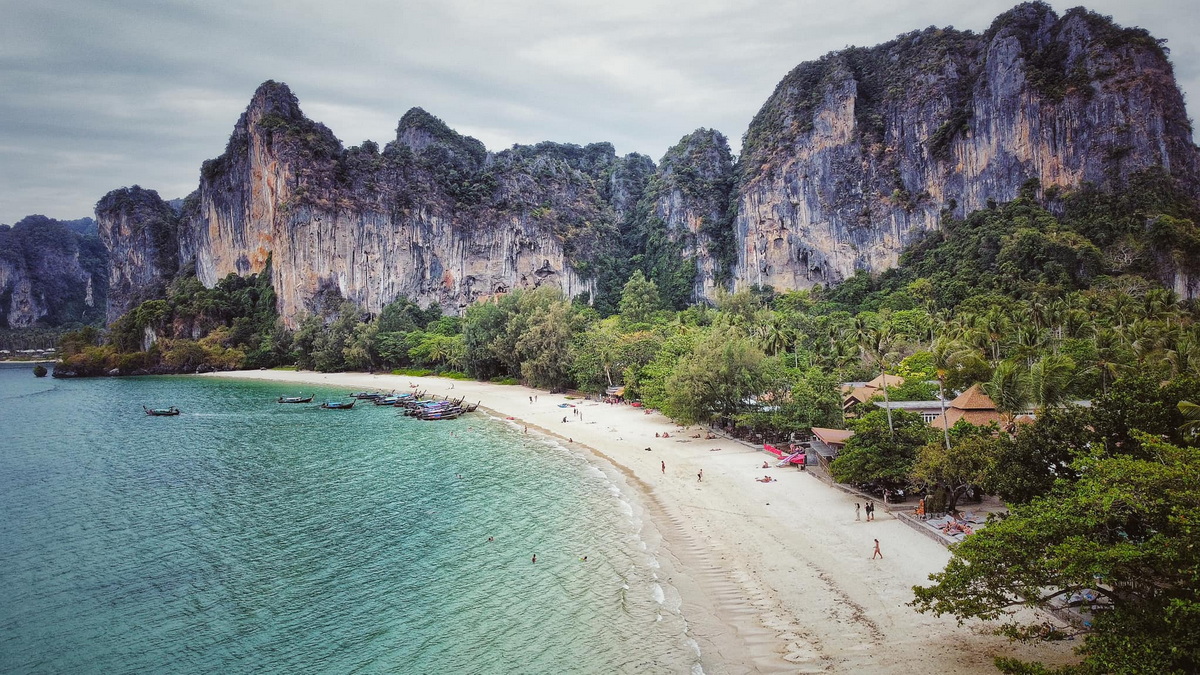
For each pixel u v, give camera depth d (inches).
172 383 7150.6
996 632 1258.0
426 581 1844.2
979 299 5206.7
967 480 1911.9
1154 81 6269.7
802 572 1772.9
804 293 7667.3
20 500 2689.5
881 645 1396.4
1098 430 1571.1
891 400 3181.6
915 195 7775.6
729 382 3489.2
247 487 2829.7
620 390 4891.7
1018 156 6811.0
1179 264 5049.2
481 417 4630.9
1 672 1450.5
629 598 1696.6
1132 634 1045.2
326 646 1517.0
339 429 4192.9
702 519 2241.6
